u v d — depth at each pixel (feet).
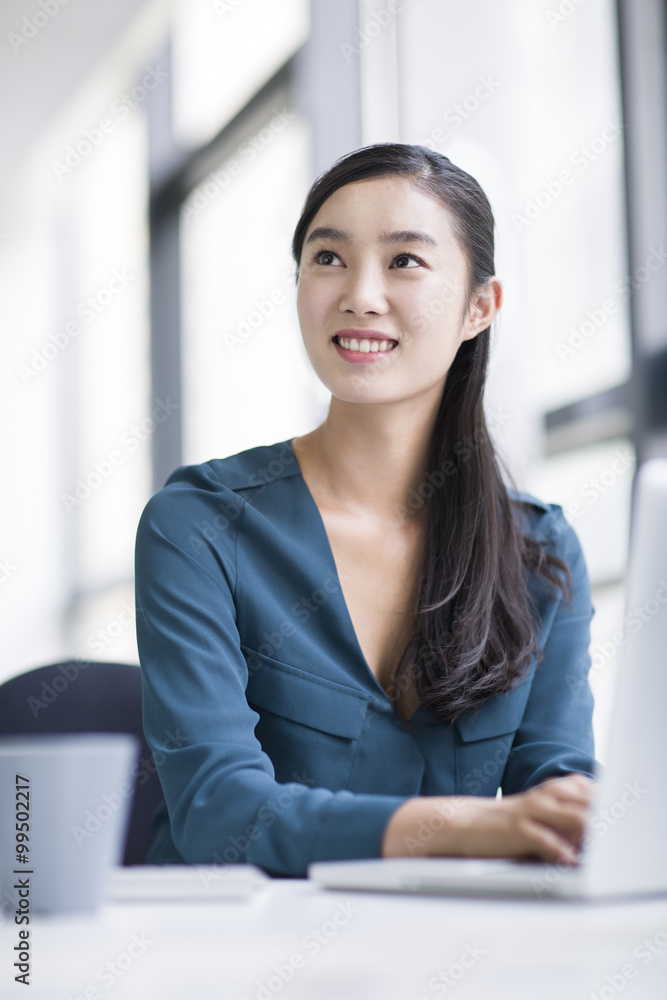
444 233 4.14
